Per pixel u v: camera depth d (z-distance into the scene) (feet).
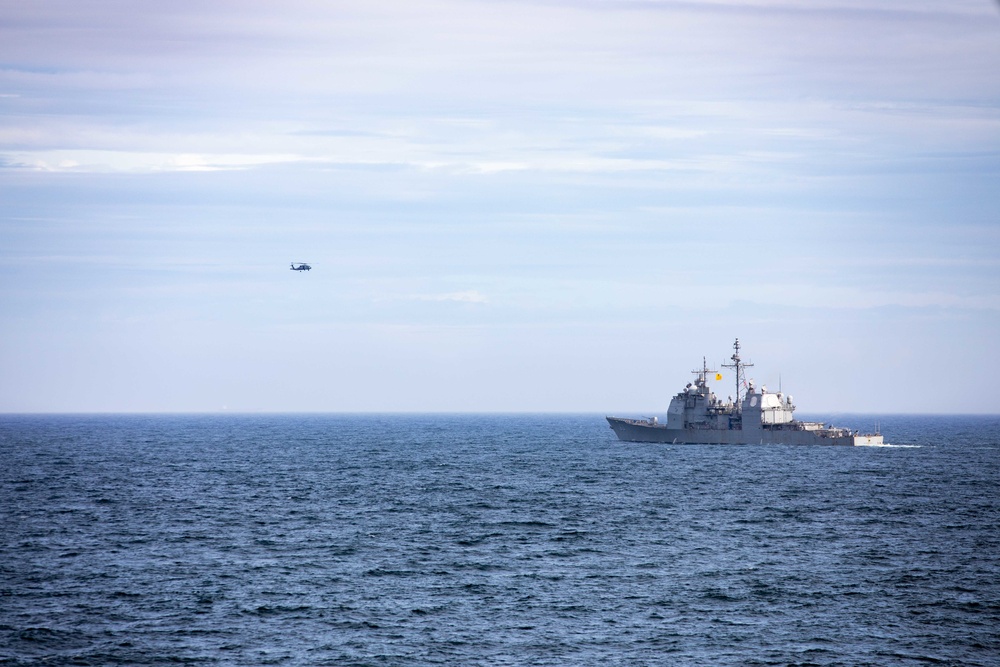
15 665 347.36
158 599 436.35
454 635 384.47
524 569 503.20
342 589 456.45
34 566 506.48
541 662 353.72
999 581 479.00
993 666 352.90
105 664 349.82
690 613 416.87
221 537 602.44
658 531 631.56
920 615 416.26
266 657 358.02
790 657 360.89
